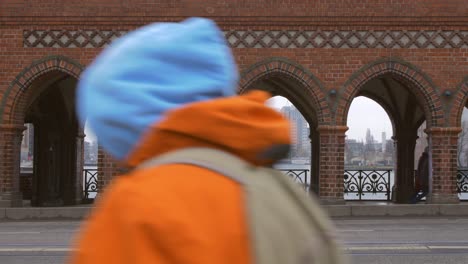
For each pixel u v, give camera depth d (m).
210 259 1.11
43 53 19.92
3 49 19.89
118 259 1.12
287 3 19.80
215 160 1.24
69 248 10.91
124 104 1.28
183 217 1.12
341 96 19.67
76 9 19.88
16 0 19.88
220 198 1.18
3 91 19.80
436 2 19.72
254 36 19.78
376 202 24.14
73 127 24.94
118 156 1.32
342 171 19.52
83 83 1.36
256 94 1.36
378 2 19.73
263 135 1.25
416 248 10.80
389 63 19.69
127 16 19.86
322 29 19.77
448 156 19.48
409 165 24.27
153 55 1.31
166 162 1.23
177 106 1.29
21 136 20.17
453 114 19.59
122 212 1.14
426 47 19.72
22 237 12.91
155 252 1.10
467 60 19.67
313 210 1.35
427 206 18.25
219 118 1.24
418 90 19.83
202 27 1.36
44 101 23.78
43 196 24.19
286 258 1.19
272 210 1.22
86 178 26.12
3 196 19.45
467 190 24.25
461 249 10.72
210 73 1.34
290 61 19.75
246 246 1.16
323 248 1.31
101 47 19.91
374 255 10.09
